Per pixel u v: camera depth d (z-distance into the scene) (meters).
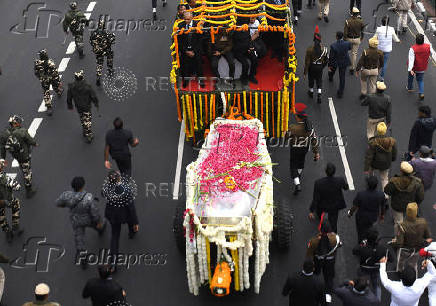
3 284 12.33
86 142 16.56
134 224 13.37
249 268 12.44
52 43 20.67
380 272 10.98
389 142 13.55
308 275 10.49
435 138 16.11
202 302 12.30
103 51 18.00
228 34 15.95
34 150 16.34
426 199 14.50
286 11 16.81
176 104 17.72
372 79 16.97
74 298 12.57
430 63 19.16
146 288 12.67
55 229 14.14
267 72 16.83
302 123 13.88
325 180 12.48
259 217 11.35
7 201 13.34
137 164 15.76
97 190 15.04
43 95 18.36
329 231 11.48
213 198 11.83
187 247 11.50
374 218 12.36
